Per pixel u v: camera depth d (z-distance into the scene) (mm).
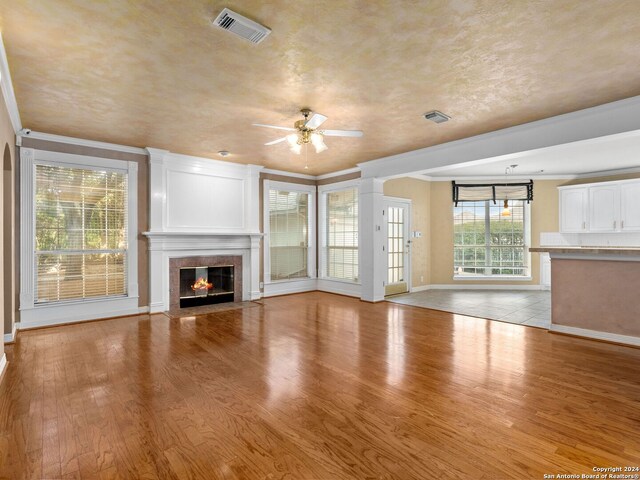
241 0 1970
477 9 2049
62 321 4559
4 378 2889
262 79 2939
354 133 3516
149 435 2070
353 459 1848
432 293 7199
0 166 2961
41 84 3004
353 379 2869
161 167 5277
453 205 7836
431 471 1754
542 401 2482
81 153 4656
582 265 4043
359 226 6363
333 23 2182
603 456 1870
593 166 6594
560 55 2566
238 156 5664
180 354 3475
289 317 5059
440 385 2752
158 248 5266
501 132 4234
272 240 6832
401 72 2824
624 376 2920
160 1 1973
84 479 1697
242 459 1851
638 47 2453
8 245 3811
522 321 4816
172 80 2947
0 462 1820
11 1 1954
